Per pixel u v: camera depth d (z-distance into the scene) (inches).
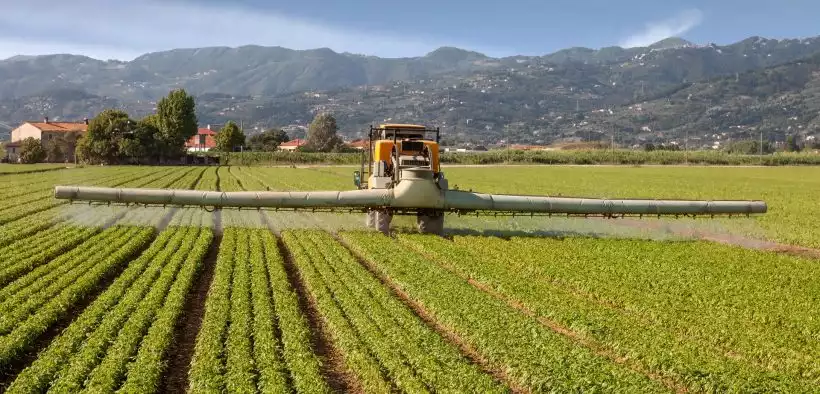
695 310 653.9
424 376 481.4
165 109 5570.9
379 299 685.3
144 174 3142.2
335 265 845.8
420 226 1119.6
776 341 561.9
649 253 957.2
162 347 534.6
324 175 3201.3
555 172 3914.9
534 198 1077.1
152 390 460.8
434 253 928.9
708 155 5698.8
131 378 469.4
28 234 1087.0
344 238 1069.8
